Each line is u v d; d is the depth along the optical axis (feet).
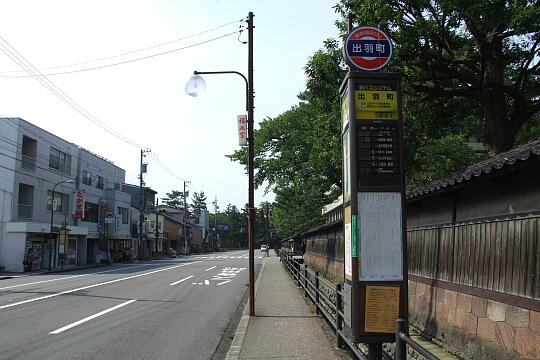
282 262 120.06
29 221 109.29
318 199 118.42
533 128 50.88
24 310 40.45
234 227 431.84
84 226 141.08
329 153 42.16
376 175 16.78
